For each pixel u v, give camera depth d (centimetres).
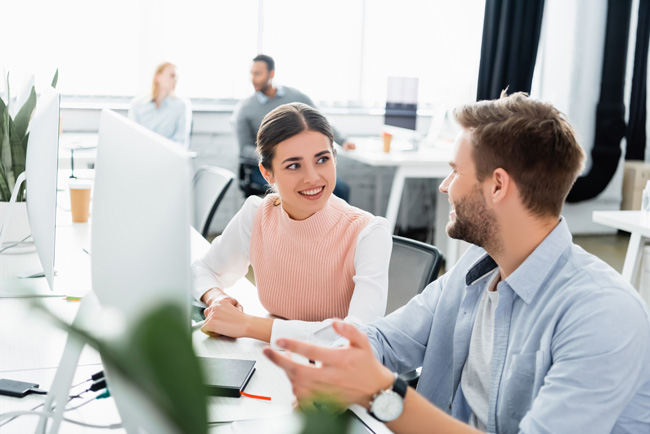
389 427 100
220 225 513
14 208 201
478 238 120
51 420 108
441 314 140
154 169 83
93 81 472
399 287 185
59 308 157
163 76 453
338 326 95
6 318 152
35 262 192
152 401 49
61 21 457
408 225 550
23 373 126
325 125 157
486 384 127
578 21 509
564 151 110
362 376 95
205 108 495
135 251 88
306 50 506
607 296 106
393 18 516
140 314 49
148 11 471
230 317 150
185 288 74
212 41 489
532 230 115
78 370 129
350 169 530
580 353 103
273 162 157
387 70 523
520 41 502
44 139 154
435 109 489
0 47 449
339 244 163
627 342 102
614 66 515
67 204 270
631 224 298
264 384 126
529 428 102
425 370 141
